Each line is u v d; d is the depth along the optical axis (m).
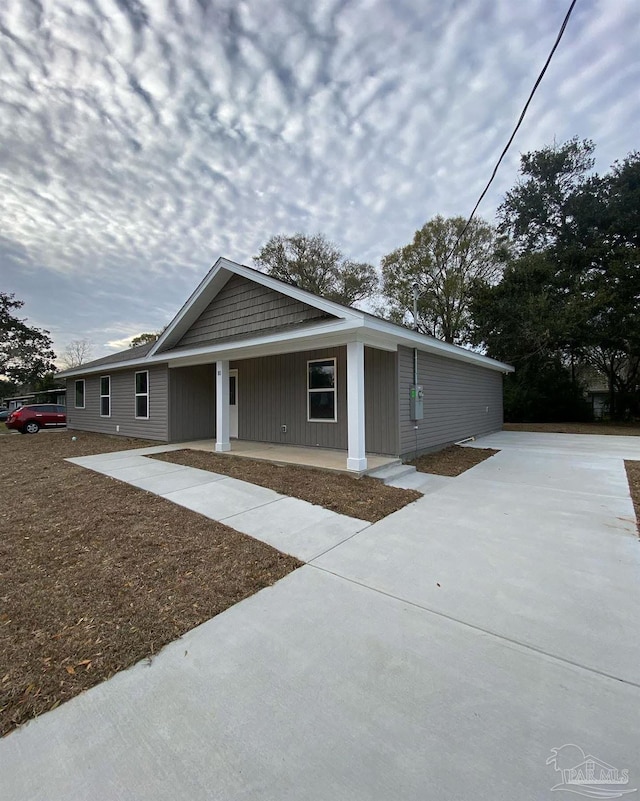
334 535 3.88
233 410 10.76
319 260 27.62
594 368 22.64
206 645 2.24
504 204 20.30
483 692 1.84
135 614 2.55
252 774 1.44
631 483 5.91
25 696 1.83
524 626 2.38
